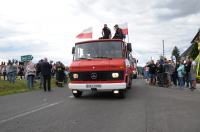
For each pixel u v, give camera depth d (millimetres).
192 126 7273
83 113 9219
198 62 26609
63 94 15820
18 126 7281
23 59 25531
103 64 12602
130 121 7891
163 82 21812
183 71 20078
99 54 13367
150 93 15836
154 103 11578
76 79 12977
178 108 10242
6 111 9781
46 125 7383
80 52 13672
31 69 20234
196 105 11023
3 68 27656
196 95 14883
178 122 7758
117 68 12531
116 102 11938
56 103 11750
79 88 12844
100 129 6938
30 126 7273
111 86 12492
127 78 13492
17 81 25125
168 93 15914
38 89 19953
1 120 8117
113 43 13445
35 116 8703
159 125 7379
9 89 19734
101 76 12602
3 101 12695
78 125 7383
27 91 18203
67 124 7504
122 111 9578
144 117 8484
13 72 23125
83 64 12922
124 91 13109
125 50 13758
